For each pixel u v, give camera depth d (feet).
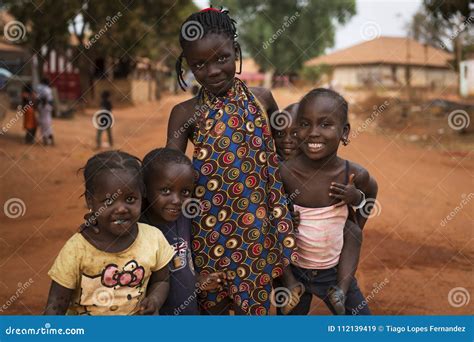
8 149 32.37
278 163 9.07
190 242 8.75
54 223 18.03
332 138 8.83
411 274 13.70
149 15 51.83
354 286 9.56
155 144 31.09
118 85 63.93
